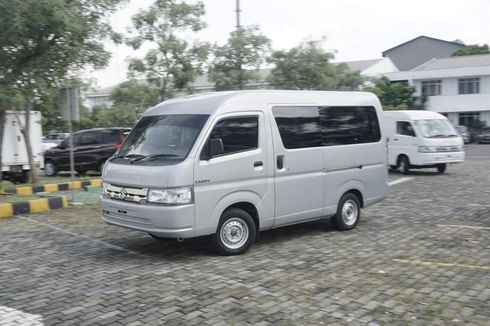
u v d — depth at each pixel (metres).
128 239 8.59
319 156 8.34
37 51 12.52
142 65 19.52
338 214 8.79
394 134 19.16
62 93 12.41
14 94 12.36
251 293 5.67
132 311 5.21
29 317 5.11
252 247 7.83
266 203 7.64
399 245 7.80
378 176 9.45
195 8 19.42
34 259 7.38
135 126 8.11
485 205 11.34
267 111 7.70
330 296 5.54
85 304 5.45
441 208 11.10
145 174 6.93
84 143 19.62
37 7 11.20
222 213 7.17
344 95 9.01
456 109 44.38
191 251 7.64
